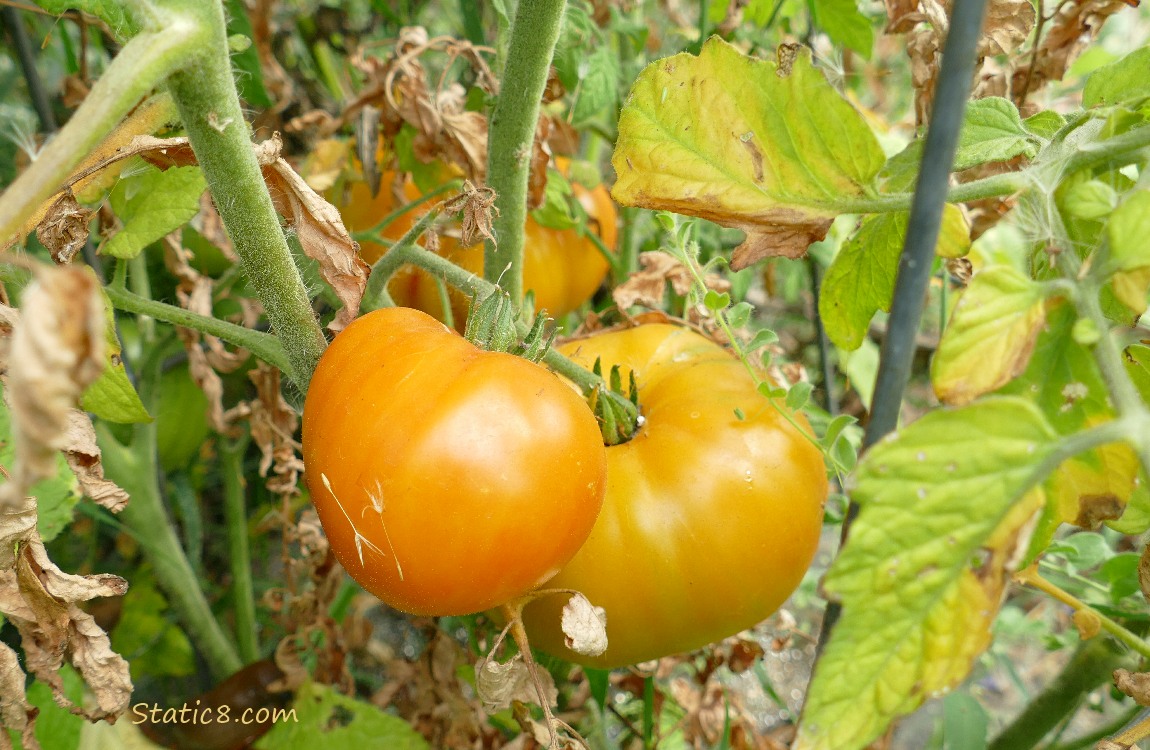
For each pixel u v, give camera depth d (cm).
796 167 22
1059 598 24
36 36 53
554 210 39
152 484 42
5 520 21
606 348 33
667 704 48
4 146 47
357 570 21
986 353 18
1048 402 21
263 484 57
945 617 16
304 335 24
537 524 20
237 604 49
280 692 40
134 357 47
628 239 47
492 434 20
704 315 33
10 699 23
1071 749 40
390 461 20
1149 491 19
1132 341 29
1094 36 32
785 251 24
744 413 29
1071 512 21
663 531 27
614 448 29
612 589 27
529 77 29
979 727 35
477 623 35
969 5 16
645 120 22
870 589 16
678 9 50
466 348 22
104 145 23
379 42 42
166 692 53
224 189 21
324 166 42
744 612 28
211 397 39
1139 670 33
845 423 27
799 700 57
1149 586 24
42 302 12
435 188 40
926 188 17
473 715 37
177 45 18
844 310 28
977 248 43
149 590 51
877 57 62
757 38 45
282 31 56
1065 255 21
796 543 28
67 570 51
